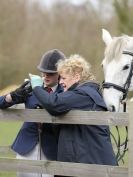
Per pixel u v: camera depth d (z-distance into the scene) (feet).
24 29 176.24
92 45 168.86
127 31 114.11
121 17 115.55
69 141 26.30
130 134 25.20
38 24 182.80
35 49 171.42
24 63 167.02
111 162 26.12
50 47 172.96
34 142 28.45
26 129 28.89
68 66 26.73
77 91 26.27
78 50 172.24
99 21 174.50
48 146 28.27
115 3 117.19
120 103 33.40
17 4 176.45
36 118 27.53
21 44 170.19
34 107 28.53
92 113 25.86
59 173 26.58
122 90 33.17
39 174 28.68
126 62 33.35
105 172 25.58
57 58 28.43
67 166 26.25
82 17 186.09
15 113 28.07
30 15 187.21
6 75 164.04
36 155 28.35
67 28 182.70
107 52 34.01
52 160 28.19
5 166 28.25
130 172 25.05
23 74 166.40
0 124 104.99
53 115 26.61
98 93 26.89
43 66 28.35
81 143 26.09
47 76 28.35
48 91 28.73
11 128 93.15
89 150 25.98
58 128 27.86
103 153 25.98
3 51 166.71
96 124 25.82
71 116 26.32
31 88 27.61
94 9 184.14
